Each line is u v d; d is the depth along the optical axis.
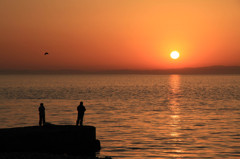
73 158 28.38
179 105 100.38
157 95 156.62
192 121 61.22
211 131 49.12
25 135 30.52
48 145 31.55
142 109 86.88
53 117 67.94
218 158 33.09
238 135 45.59
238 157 33.47
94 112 78.56
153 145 39.00
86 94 163.88
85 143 33.97
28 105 99.62
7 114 73.12
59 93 172.00
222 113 76.31
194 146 38.47
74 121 61.59
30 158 26.66
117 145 38.81
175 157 33.47
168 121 61.12
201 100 123.19
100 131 49.03
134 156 33.75
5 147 29.62
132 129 50.97
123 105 100.25
